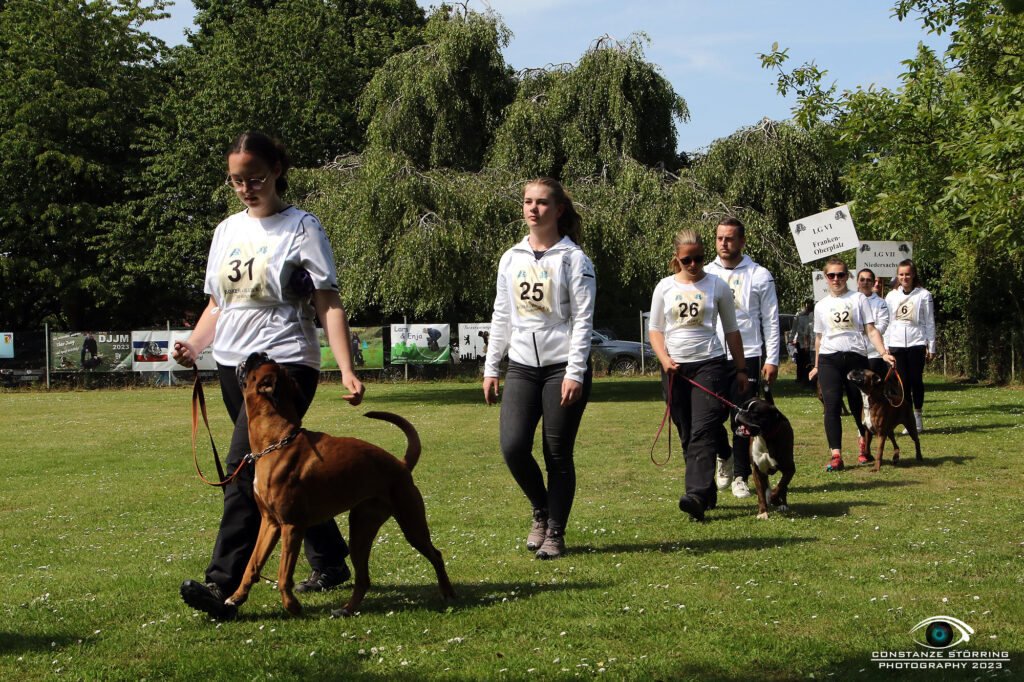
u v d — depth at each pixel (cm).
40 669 348
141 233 2855
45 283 2794
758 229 1898
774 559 499
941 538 544
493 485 820
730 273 751
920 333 1098
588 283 525
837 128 1354
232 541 420
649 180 1970
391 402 1902
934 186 1234
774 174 2019
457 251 1808
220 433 1380
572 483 535
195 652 362
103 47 2947
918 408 1106
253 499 422
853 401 895
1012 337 1823
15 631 394
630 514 657
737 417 630
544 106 2164
